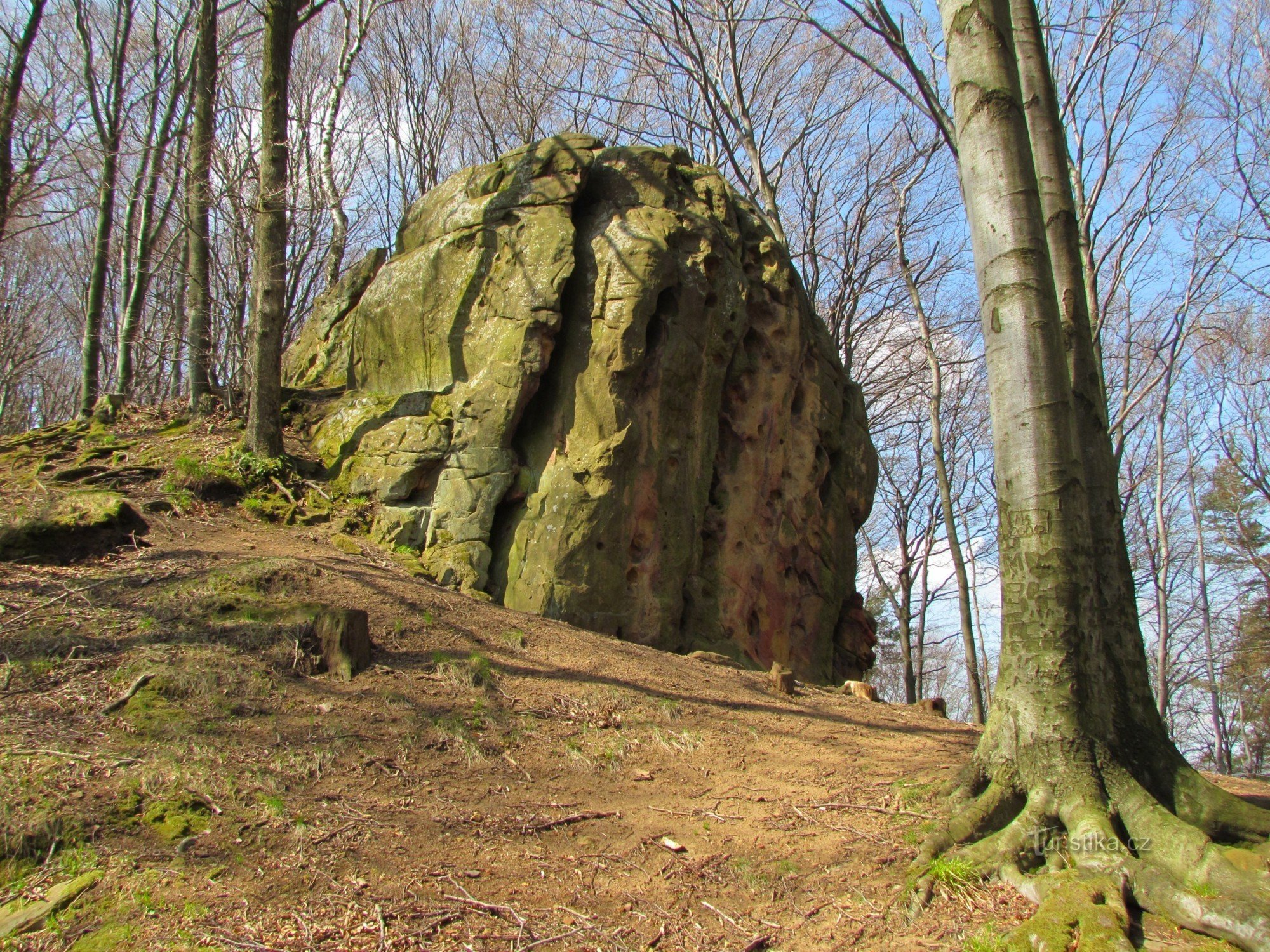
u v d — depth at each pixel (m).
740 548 10.93
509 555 9.30
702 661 8.84
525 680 6.87
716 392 10.56
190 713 5.33
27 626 6.05
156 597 6.72
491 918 3.96
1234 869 4.00
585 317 9.81
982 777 5.08
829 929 4.15
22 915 3.62
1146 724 4.85
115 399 11.92
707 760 6.16
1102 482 5.40
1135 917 4.07
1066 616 4.82
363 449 10.06
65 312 26.98
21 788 4.27
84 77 14.74
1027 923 3.90
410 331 10.70
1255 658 28.39
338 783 4.96
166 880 3.86
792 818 5.31
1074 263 5.87
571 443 9.54
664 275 9.73
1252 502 32.03
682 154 11.59
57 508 7.81
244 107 12.96
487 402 9.59
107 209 13.83
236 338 11.96
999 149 5.10
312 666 6.18
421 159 23.42
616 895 4.30
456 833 4.66
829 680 12.00
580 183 10.23
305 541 8.84
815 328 13.55
